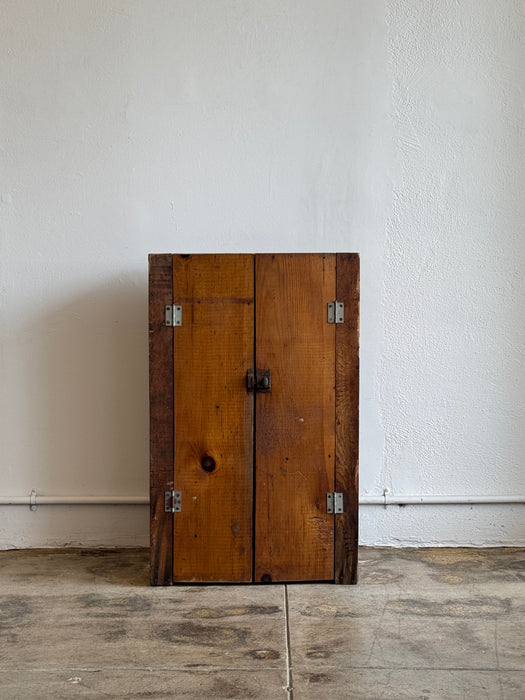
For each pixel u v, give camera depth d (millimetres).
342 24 3182
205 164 3191
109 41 3166
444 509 3266
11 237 3193
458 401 3254
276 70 3186
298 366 2764
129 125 3182
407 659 2188
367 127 3199
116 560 3088
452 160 3209
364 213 3209
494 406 3262
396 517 3271
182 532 2785
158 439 2766
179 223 3205
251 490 2781
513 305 3242
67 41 3164
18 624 2438
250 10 3168
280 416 2768
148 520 3254
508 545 3273
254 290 2744
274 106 3188
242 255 2738
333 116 3195
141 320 3219
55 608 2572
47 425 3230
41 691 2008
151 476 2773
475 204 3221
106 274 3209
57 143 3178
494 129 3207
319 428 2777
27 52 3158
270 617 2492
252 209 3203
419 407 3252
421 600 2637
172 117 3184
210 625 2430
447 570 2959
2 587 2773
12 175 3180
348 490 2791
